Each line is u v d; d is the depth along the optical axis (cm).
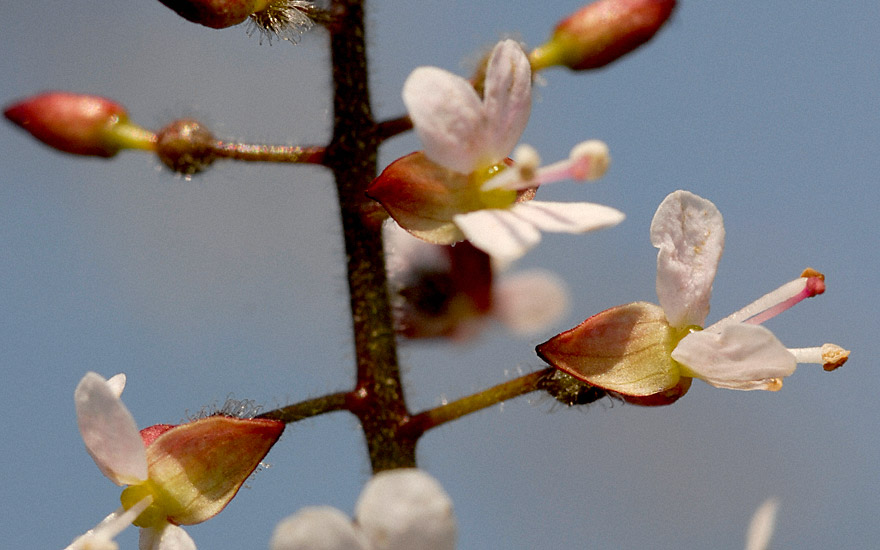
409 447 9
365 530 8
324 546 8
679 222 9
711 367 9
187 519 9
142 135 9
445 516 8
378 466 9
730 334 9
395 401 9
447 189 9
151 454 9
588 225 9
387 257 9
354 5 9
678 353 9
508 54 9
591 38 9
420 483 8
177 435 9
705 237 9
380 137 9
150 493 9
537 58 9
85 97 9
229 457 9
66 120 9
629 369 9
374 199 9
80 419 9
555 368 9
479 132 9
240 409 9
